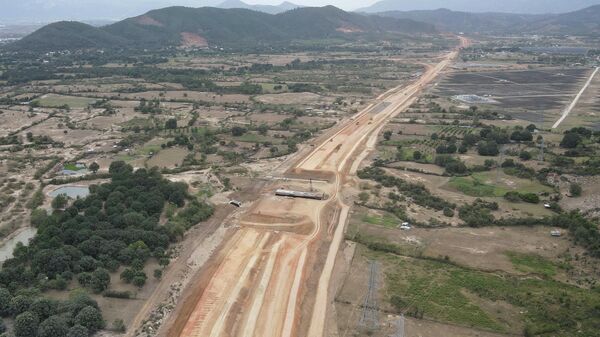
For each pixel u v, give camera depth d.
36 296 80.94
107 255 94.00
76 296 80.56
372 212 119.69
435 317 78.62
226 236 108.00
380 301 82.94
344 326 77.12
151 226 105.00
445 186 135.38
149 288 86.94
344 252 100.38
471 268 93.31
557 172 138.88
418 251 99.56
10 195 129.25
